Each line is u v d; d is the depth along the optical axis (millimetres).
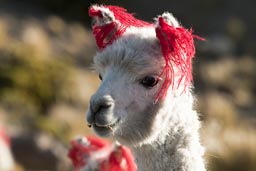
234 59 41312
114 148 9711
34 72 29234
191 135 8195
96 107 7660
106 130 7773
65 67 30969
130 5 44156
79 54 36219
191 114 8250
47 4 42188
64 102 28859
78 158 10539
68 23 41031
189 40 7895
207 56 40625
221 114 28938
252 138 24641
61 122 26016
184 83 8023
